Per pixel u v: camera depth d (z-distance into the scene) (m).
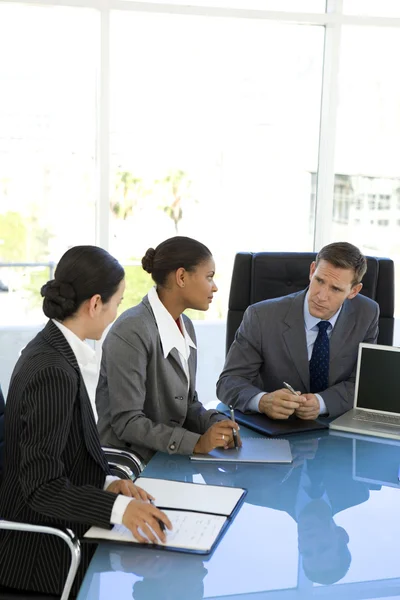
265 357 2.91
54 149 4.14
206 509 1.87
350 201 4.49
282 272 3.19
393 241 4.58
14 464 1.90
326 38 4.31
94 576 1.56
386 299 3.21
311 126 4.41
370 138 4.45
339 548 1.71
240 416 2.65
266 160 4.39
